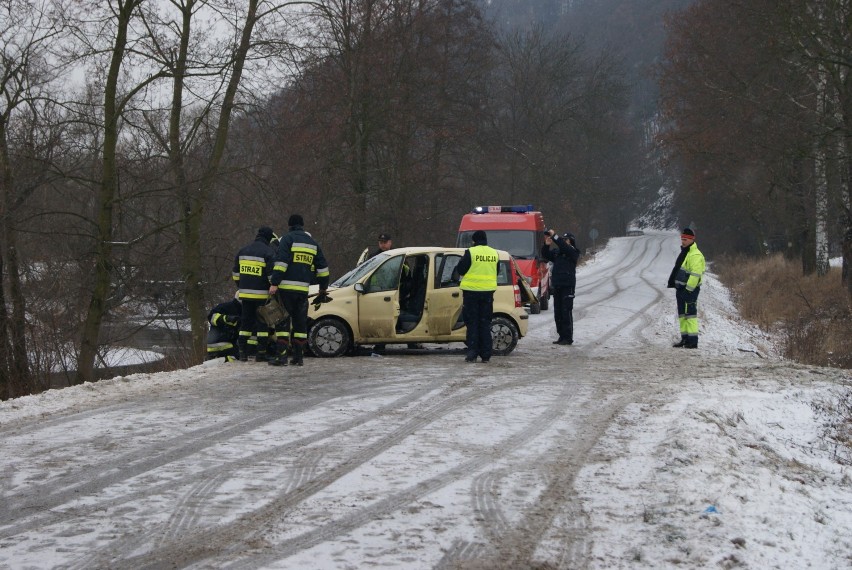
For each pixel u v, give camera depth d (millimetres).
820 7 24484
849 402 10812
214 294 24406
